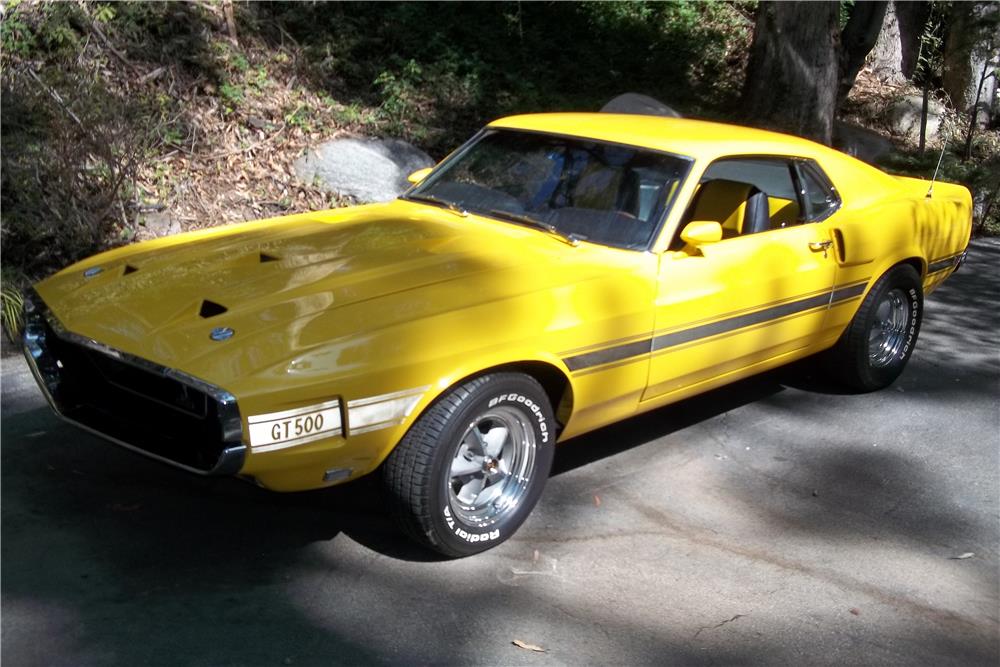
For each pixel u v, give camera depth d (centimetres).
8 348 585
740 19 1526
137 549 377
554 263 417
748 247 477
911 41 1575
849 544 423
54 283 405
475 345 363
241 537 391
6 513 395
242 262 406
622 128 493
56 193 664
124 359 340
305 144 915
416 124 1023
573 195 463
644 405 455
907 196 599
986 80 1465
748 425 546
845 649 347
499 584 370
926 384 632
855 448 524
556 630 344
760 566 398
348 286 378
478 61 1151
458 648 330
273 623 337
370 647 327
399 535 401
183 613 338
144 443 350
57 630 324
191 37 956
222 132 894
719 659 335
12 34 832
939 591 391
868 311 567
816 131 1173
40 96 686
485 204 479
